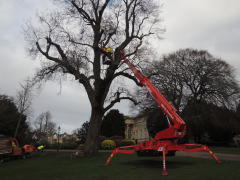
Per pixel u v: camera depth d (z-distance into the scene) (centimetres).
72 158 1547
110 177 731
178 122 923
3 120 3191
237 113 2917
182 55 3231
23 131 3738
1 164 1370
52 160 1506
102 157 1579
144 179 672
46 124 7262
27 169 1059
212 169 832
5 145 1562
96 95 1583
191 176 690
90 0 1720
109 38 1783
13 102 3631
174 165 1012
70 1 1628
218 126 2975
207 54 3138
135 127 5756
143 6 1800
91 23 1720
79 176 785
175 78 3092
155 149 995
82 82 1645
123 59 1551
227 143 3731
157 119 3184
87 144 1645
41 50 1619
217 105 2861
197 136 3962
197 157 1433
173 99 3059
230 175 685
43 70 1579
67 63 1549
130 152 1101
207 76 2961
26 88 3158
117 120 4684
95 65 1842
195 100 2988
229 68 3050
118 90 1855
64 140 5800
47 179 745
